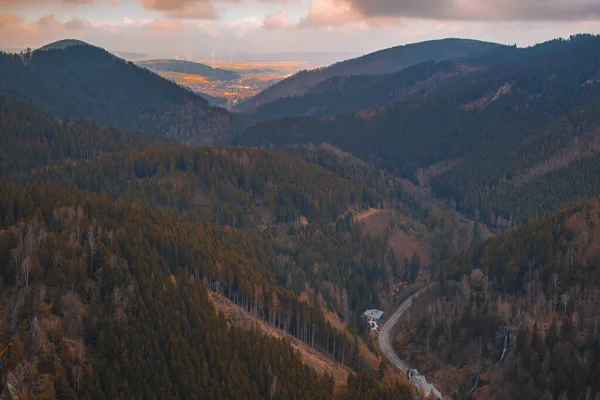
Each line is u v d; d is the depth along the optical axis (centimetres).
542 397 13562
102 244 13788
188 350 11794
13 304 11394
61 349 10606
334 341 15675
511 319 16400
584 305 15538
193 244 16562
